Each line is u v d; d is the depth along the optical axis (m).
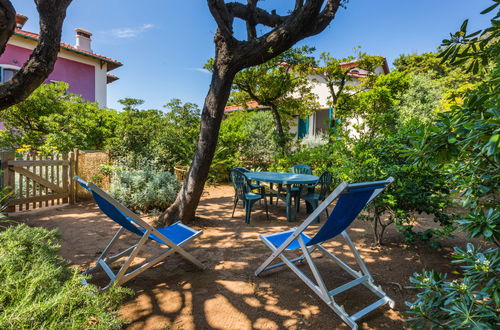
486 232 1.80
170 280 3.07
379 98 9.77
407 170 3.69
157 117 9.59
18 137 9.88
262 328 2.29
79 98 11.36
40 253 2.38
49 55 3.11
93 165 7.28
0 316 1.38
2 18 2.49
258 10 4.75
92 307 1.69
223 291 2.85
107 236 4.41
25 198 5.70
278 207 6.92
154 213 5.79
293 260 3.47
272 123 13.38
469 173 2.21
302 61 10.02
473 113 1.52
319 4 4.13
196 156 4.96
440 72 13.86
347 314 2.37
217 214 6.10
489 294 1.54
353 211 2.62
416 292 2.85
